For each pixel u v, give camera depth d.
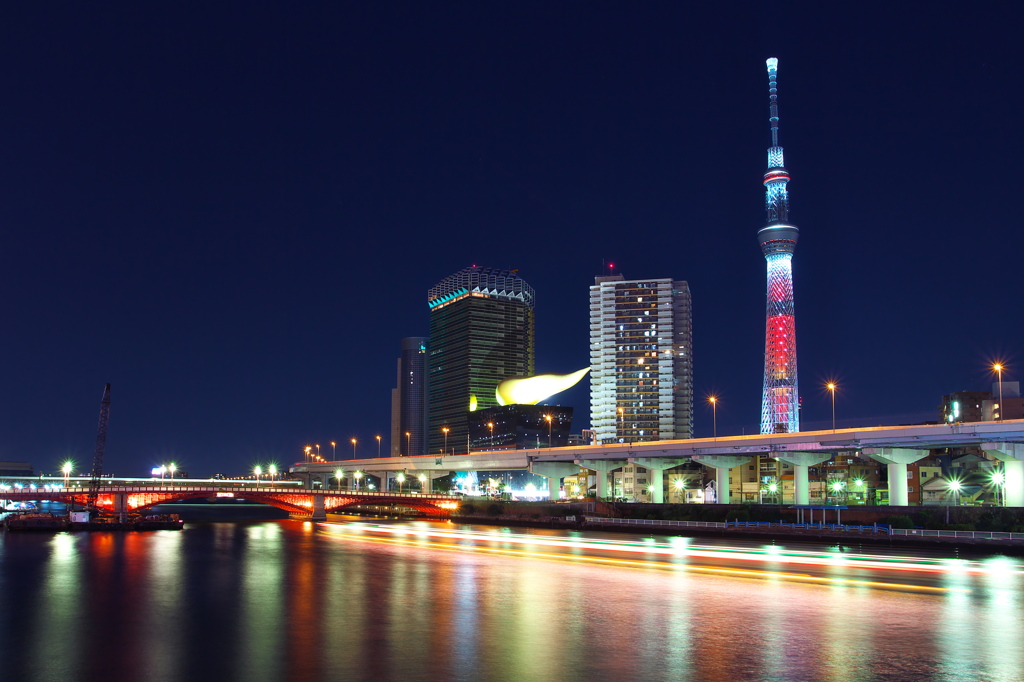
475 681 44.59
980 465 190.25
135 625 60.25
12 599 73.44
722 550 115.69
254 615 64.12
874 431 154.88
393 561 104.62
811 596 72.12
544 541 136.88
